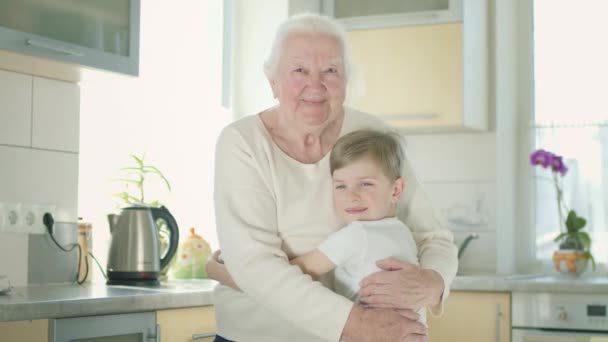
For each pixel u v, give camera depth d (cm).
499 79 388
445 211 392
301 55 181
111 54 267
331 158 187
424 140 398
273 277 171
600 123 396
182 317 247
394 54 366
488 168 387
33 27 245
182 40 365
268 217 180
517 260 403
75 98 293
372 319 167
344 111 198
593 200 393
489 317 321
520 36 410
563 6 406
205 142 376
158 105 351
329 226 186
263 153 183
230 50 371
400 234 185
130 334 229
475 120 370
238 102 378
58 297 219
